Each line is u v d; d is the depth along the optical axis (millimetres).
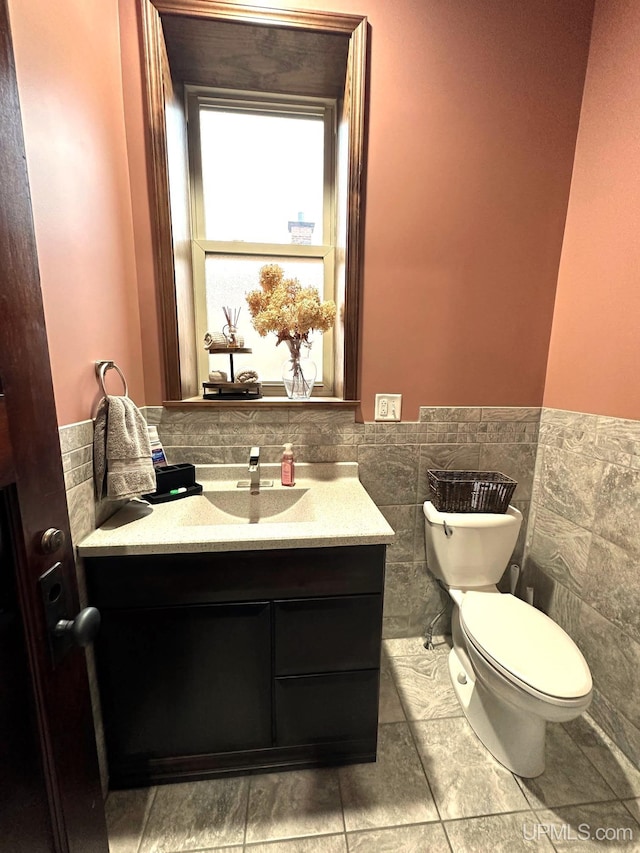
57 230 896
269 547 1036
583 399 1407
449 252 1466
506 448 1645
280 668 1125
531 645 1162
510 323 1550
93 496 1064
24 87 777
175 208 1381
